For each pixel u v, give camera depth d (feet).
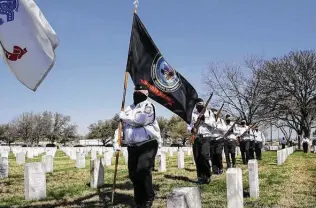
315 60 176.76
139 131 25.49
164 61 31.76
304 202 29.37
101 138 303.27
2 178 46.39
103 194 33.09
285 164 67.92
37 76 25.23
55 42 25.34
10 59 25.43
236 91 179.11
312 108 176.24
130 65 29.68
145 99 26.07
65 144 313.32
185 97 33.09
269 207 27.45
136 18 30.50
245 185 36.99
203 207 27.14
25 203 29.35
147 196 25.71
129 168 26.02
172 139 303.89
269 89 177.99
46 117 310.24
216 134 48.37
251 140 76.59
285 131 210.18
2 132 311.06
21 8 25.23
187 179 42.96
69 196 32.32
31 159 90.38
